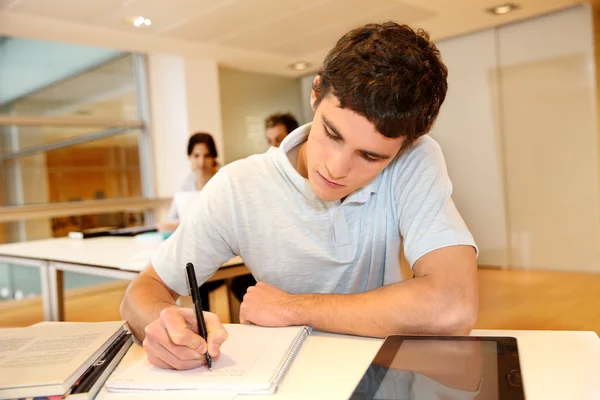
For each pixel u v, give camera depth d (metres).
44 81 4.52
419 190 0.99
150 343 0.76
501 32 4.62
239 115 5.70
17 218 4.29
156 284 1.07
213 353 0.74
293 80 6.21
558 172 4.44
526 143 4.60
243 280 2.22
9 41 4.31
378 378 0.63
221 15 3.87
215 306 3.66
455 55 4.93
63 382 0.65
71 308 4.00
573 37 4.24
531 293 3.65
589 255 4.33
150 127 5.30
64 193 4.64
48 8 3.53
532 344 0.80
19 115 4.36
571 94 4.30
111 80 5.04
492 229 4.87
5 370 0.70
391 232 1.05
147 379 0.71
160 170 5.32
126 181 5.15
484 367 0.65
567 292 3.63
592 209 4.29
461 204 5.06
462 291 0.86
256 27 4.21
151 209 5.21
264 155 1.12
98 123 4.91
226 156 5.58
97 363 0.76
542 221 4.57
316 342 0.86
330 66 0.81
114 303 4.11
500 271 4.62
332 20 4.12
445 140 5.11
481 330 0.90
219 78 5.54
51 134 4.55
